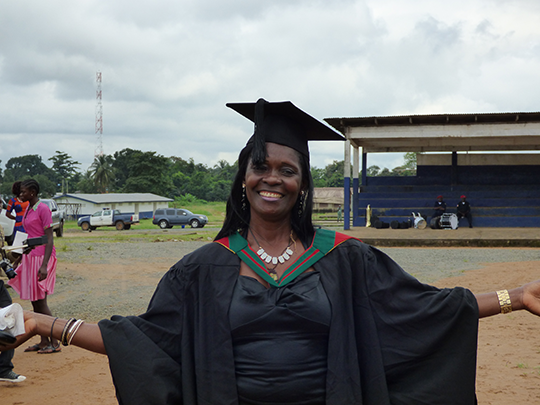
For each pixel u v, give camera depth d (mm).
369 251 2375
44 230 6375
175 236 30516
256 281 2252
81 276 13062
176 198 102562
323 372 2154
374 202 30016
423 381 2266
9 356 5352
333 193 70000
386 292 2293
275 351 2133
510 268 13625
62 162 158125
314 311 2160
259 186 2361
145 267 14977
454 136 24062
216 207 90125
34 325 2287
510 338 6965
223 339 2156
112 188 116312
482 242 21094
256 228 2391
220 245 2336
